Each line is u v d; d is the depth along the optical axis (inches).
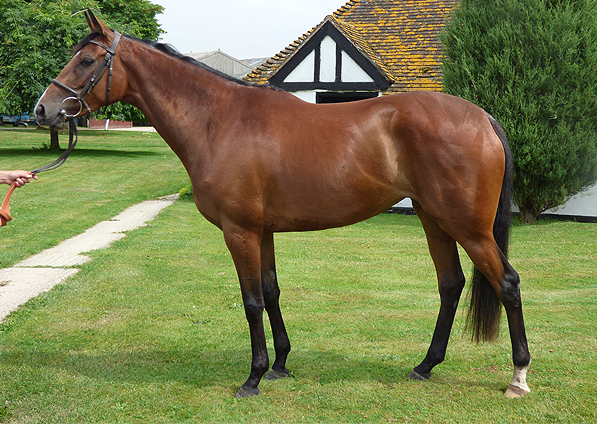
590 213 437.4
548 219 443.5
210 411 118.3
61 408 119.2
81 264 271.1
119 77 130.3
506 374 137.1
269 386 131.7
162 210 477.1
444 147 116.1
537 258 296.2
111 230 379.9
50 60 801.6
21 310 193.9
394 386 130.7
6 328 174.6
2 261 273.4
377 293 225.5
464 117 118.6
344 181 119.9
